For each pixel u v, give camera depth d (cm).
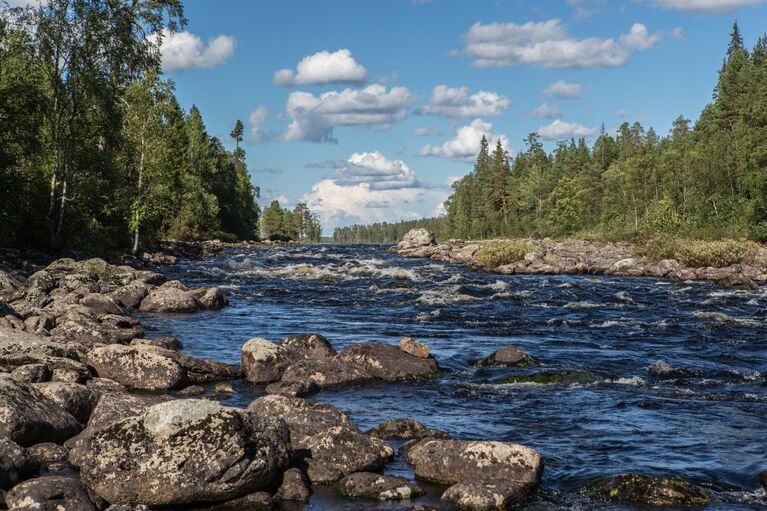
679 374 1401
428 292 2991
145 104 4456
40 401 909
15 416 847
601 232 8312
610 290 3167
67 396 980
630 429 1016
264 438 784
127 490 720
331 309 2477
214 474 730
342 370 1334
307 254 6456
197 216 8275
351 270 4119
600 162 12812
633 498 758
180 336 1812
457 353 1617
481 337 1867
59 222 3788
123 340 1593
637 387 1291
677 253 4359
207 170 9444
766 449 922
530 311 2448
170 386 1233
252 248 7631
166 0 3975
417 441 914
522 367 1466
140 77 4347
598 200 11106
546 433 997
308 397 1217
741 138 7088
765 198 5928
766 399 1195
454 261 5572
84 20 3778
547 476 827
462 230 13775
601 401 1184
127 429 766
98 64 3875
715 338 1862
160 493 721
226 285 3234
